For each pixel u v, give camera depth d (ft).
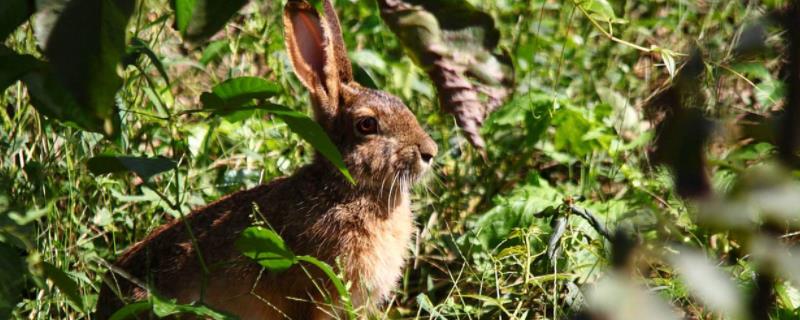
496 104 21.76
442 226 37.06
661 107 11.94
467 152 38.91
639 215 18.63
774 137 11.60
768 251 11.46
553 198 35.37
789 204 10.94
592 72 43.45
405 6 20.68
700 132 11.43
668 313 10.81
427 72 21.06
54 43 17.34
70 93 17.58
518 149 38.88
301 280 31.07
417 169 32.17
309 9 32.42
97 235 32.68
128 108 33.58
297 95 40.83
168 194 34.63
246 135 38.11
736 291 11.76
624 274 11.14
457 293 32.99
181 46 41.16
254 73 43.50
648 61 43.19
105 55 17.52
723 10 40.55
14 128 33.17
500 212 34.09
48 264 23.02
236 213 31.53
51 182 31.91
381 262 32.32
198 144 37.27
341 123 32.50
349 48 42.16
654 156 11.94
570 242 31.91
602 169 38.96
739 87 35.83
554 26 45.32
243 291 31.04
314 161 32.09
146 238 31.96
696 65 11.78
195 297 30.78
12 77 20.99
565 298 28.58
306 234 31.30
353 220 31.58
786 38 11.68
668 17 45.78
